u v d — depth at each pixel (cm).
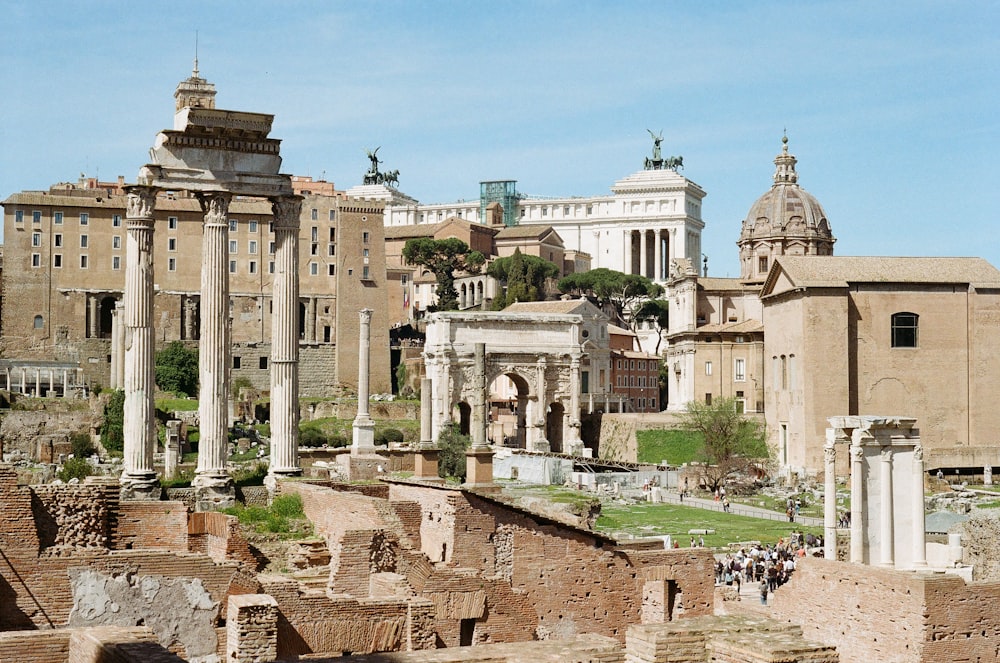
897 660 4262
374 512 5041
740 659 3002
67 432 18638
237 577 4150
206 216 6300
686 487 15275
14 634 2947
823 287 15900
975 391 16100
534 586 5006
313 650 4012
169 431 11369
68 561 4012
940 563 7112
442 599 4641
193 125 6181
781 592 4888
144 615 4053
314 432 19475
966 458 14862
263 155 6397
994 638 4234
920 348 16112
